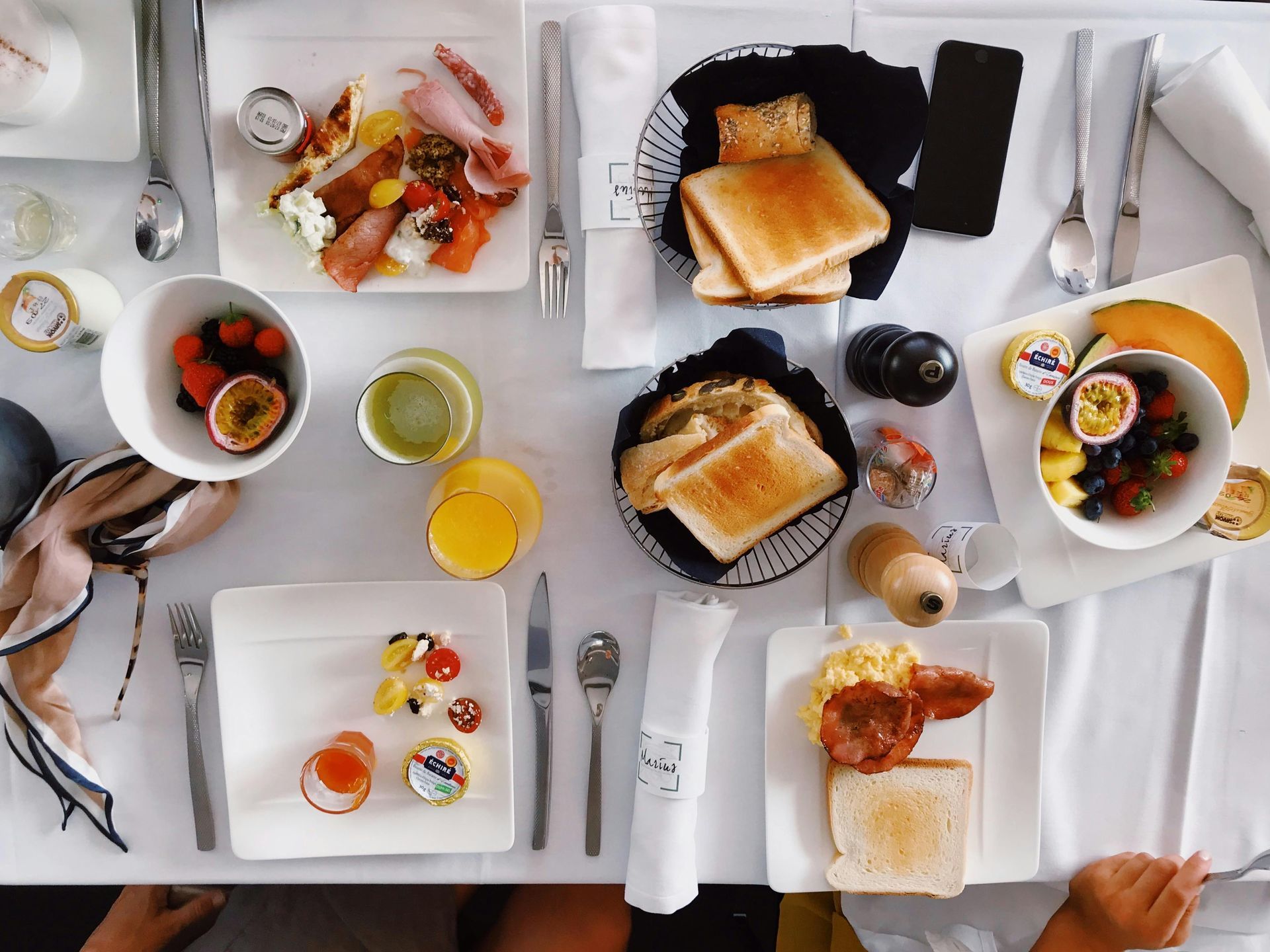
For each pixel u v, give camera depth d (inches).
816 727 37.6
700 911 55.1
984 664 38.6
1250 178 35.9
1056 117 36.8
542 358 36.6
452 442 32.1
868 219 33.2
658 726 35.6
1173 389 34.7
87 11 32.8
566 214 36.2
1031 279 37.4
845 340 37.3
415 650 35.9
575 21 34.2
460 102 34.1
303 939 45.0
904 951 43.1
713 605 35.2
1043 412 36.1
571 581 37.4
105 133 33.6
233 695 36.5
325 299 35.9
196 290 30.3
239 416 32.0
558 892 52.2
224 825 37.6
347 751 35.6
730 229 33.2
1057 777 39.6
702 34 35.6
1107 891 38.7
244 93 33.7
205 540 36.4
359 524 36.9
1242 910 41.6
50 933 54.8
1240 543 37.0
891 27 35.9
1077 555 37.9
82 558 34.0
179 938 49.3
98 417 35.9
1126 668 39.3
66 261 35.1
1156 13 36.3
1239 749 39.5
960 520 38.4
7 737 35.8
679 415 34.0
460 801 37.2
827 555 37.9
